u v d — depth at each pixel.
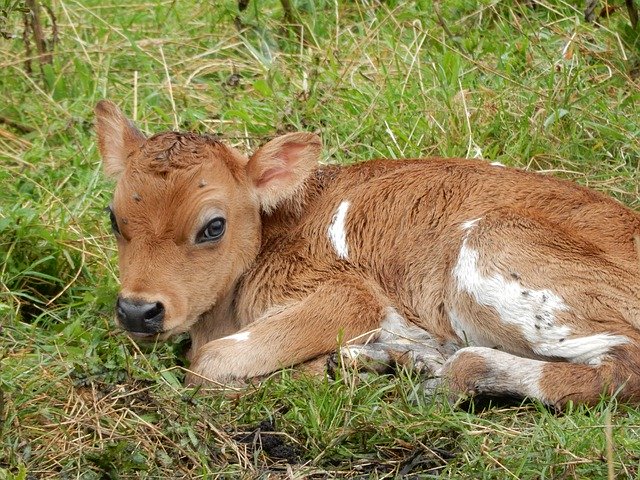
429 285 17.75
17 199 22.16
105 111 18.25
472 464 14.79
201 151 17.31
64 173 23.08
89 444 15.37
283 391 16.58
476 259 17.23
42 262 20.50
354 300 17.72
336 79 24.86
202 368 17.17
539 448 15.06
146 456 15.05
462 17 27.39
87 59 26.69
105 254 20.77
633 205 21.62
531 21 27.16
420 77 24.33
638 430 15.40
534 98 23.81
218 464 15.16
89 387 16.20
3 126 25.09
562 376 16.34
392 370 17.41
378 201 18.33
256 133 23.77
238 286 18.23
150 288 16.70
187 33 28.19
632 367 16.42
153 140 17.44
